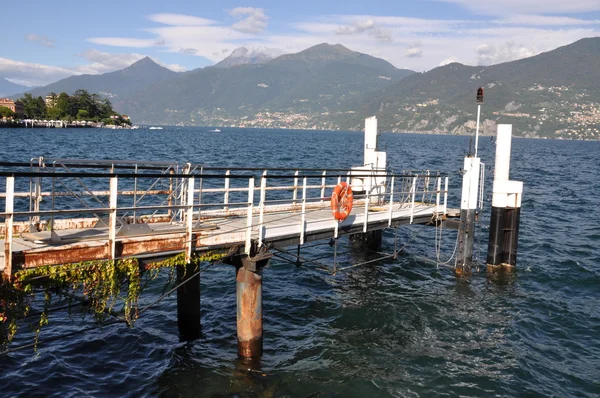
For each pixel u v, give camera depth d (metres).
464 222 18.45
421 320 14.62
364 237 21.58
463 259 18.56
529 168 73.75
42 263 8.35
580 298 16.66
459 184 48.06
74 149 71.75
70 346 12.05
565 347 13.17
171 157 66.12
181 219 13.23
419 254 21.55
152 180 39.22
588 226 28.42
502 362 12.25
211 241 10.70
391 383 11.20
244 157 71.25
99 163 11.55
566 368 12.09
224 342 12.69
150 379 10.91
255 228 12.44
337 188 14.05
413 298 16.36
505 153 18.56
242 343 11.60
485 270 19.14
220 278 17.41
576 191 45.53
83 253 8.80
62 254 8.57
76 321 13.25
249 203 11.13
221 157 69.56
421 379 11.42
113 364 11.45
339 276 18.41
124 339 12.58
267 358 12.01
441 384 11.23
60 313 13.55
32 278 8.14
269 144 120.19
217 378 11.02
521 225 27.84
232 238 11.08
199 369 11.34
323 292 16.73
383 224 16.38
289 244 12.72
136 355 11.88
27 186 32.47
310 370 11.59
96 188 33.66
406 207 19.48
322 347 12.77
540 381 11.47
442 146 158.88
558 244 23.52
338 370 11.65
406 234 25.08
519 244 23.22
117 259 9.16
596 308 15.80
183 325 12.91
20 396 10.02
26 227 10.60
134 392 10.42
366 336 13.55
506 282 17.94
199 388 10.62
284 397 10.46
